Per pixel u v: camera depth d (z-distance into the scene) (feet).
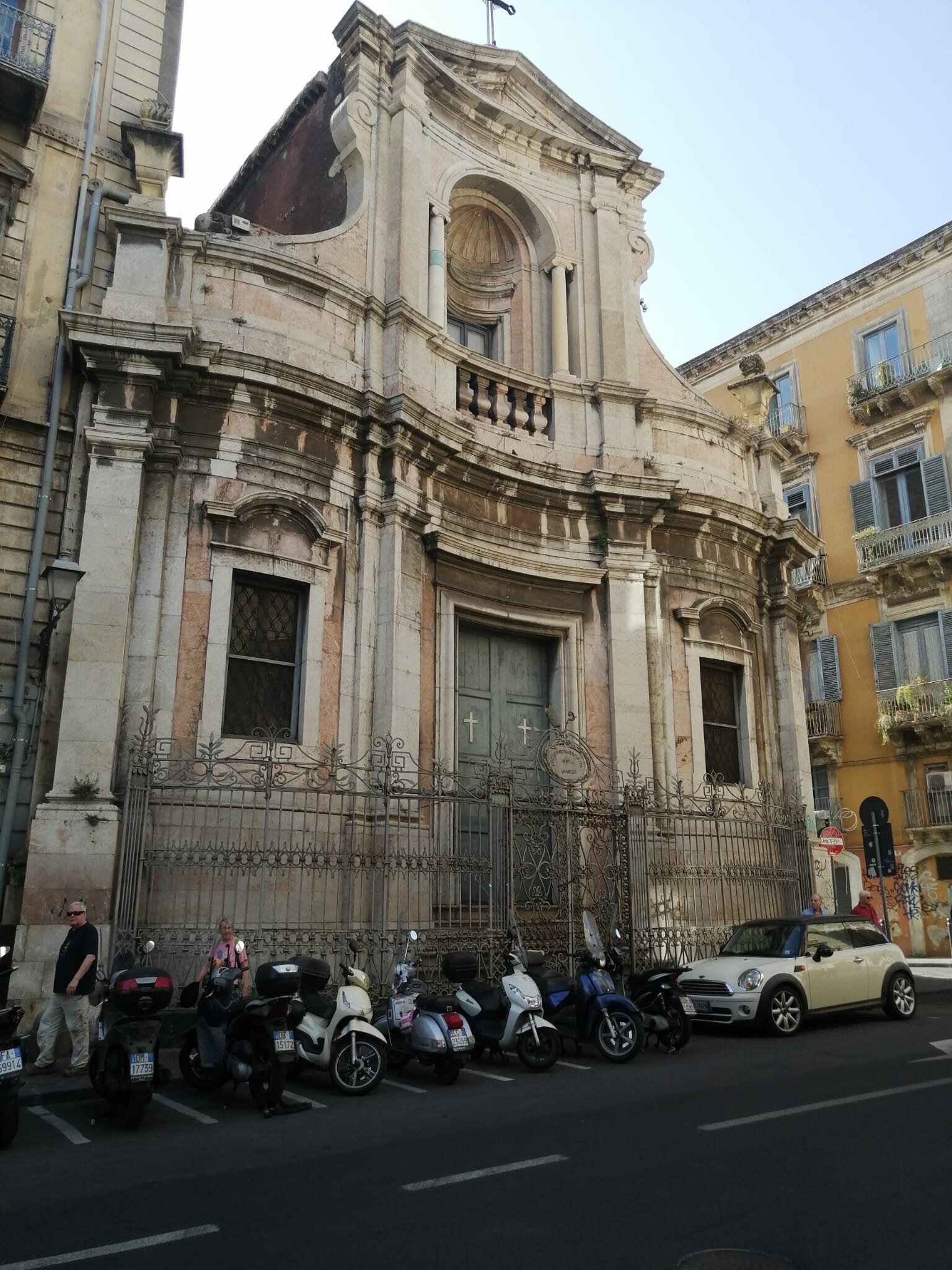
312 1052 29.37
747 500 61.82
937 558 91.81
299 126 61.05
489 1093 28.30
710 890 50.42
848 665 98.02
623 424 57.47
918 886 89.51
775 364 110.73
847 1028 41.04
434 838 44.01
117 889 35.27
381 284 50.57
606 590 54.85
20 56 44.47
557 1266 14.47
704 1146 20.83
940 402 95.04
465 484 50.96
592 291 59.98
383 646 44.93
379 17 53.31
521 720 52.95
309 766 40.60
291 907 39.99
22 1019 33.04
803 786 59.57
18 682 38.11
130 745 38.27
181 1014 35.42
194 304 43.83
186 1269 14.78
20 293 42.55
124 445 39.91
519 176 59.77
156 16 49.75
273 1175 19.71
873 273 101.55
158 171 45.37
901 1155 19.79
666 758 53.78
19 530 39.91
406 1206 17.44
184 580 41.09
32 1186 19.39
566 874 45.78
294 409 44.27
